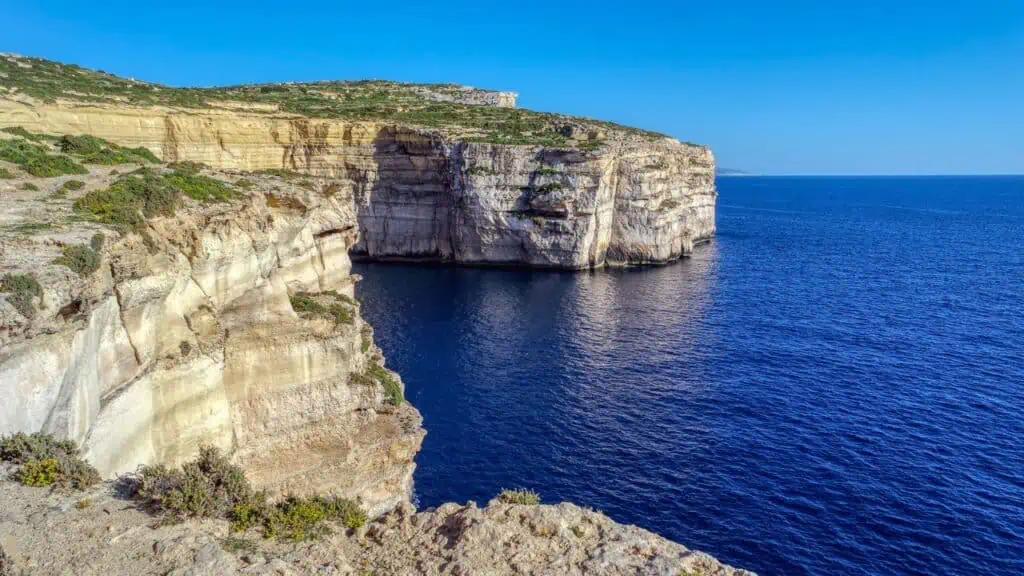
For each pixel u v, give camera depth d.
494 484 33.03
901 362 51.41
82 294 16.19
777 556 27.16
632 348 55.97
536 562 12.23
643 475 33.78
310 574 11.37
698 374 49.00
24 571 10.21
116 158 32.00
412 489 32.22
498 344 57.31
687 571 12.05
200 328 23.02
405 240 99.88
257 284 25.33
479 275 90.88
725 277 90.12
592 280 87.88
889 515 29.98
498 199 93.50
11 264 15.15
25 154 27.48
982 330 60.72
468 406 43.06
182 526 12.09
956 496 31.50
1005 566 26.53
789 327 62.41
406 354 54.25
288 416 26.41
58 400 15.25
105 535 11.41
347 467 27.38
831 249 120.06
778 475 33.59
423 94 148.12
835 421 40.12
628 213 99.12
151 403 20.67
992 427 39.00
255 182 29.80
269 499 22.56
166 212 22.14
